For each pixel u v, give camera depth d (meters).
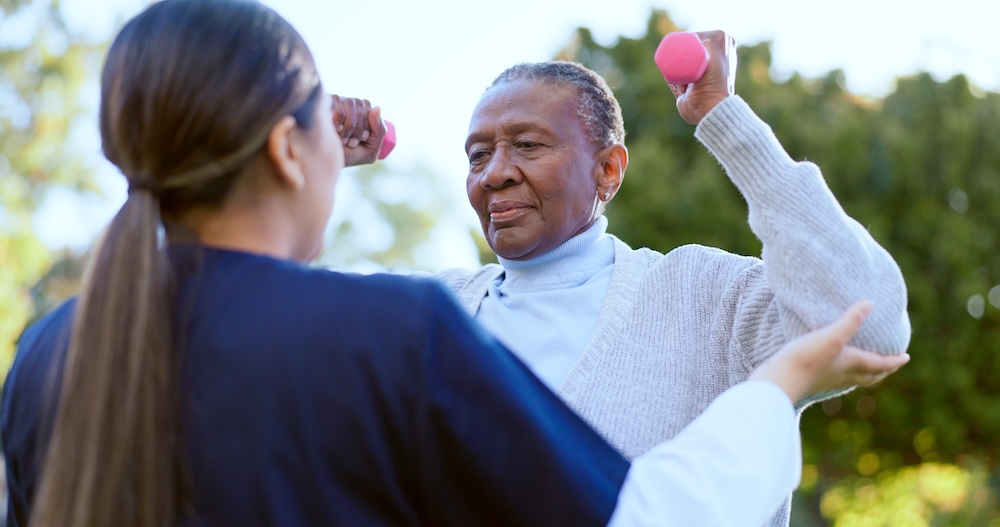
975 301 10.45
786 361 1.27
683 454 1.15
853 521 11.59
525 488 1.11
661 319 1.88
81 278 1.20
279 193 1.22
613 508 1.12
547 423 1.14
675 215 9.71
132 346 1.07
